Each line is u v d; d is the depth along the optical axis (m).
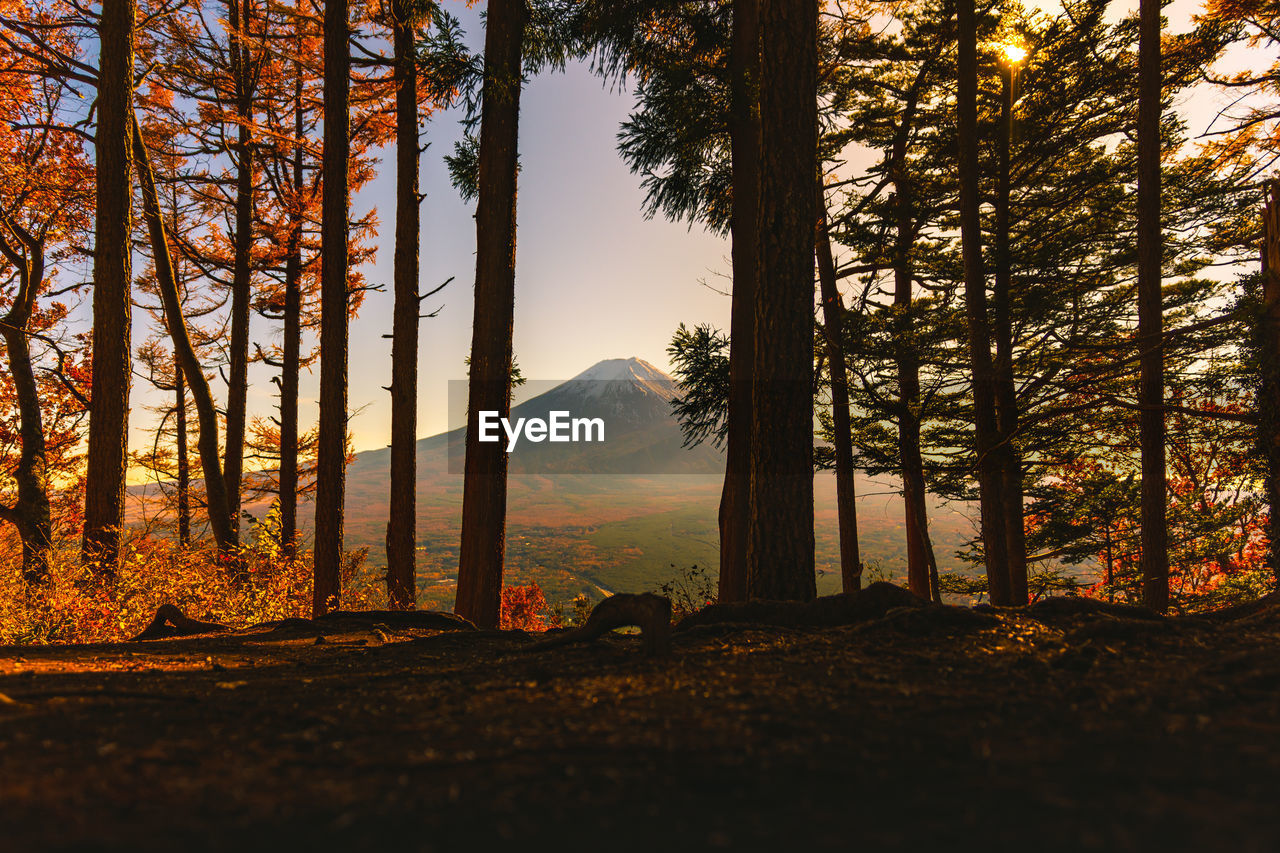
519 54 9.67
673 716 2.45
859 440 15.44
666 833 1.49
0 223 12.43
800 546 6.03
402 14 10.95
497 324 9.59
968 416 14.21
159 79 14.23
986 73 13.91
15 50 11.35
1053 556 16.31
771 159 6.24
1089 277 14.84
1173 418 13.44
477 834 1.48
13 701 2.72
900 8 13.58
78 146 13.69
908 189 14.78
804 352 6.17
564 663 3.64
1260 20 11.61
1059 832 1.45
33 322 15.30
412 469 11.84
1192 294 14.70
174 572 8.76
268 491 17.89
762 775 1.83
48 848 1.38
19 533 11.33
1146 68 9.91
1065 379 12.49
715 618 4.74
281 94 15.75
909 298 16.80
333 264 10.23
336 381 10.23
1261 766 1.78
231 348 15.56
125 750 2.10
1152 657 3.23
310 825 1.53
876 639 3.86
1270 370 7.62
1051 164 14.67
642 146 9.45
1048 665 3.11
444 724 2.42
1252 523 14.22
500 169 9.59
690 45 9.79
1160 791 1.65
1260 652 3.11
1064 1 12.46
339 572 10.25
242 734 2.30
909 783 1.76
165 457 19.77
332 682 3.31
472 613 9.47
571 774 1.86
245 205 15.55
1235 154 13.34
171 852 1.38
